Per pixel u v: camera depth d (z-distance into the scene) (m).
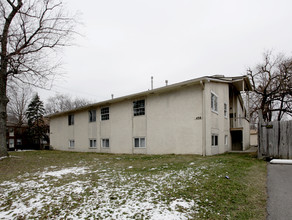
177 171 6.07
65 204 3.73
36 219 3.17
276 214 3.13
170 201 3.63
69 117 21.22
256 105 22.38
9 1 10.69
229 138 14.52
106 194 4.16
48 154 15.37
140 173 6.13
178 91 12.05
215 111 11.91
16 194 4.48
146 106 13.61
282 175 5.45
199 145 10.85
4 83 11.07
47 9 11.34
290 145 7.73
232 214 3.13
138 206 3.46
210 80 11.21
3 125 11.02
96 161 9.92
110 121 16.16
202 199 3.70
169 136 12.20
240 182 4.73
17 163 9.47
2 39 10.69
